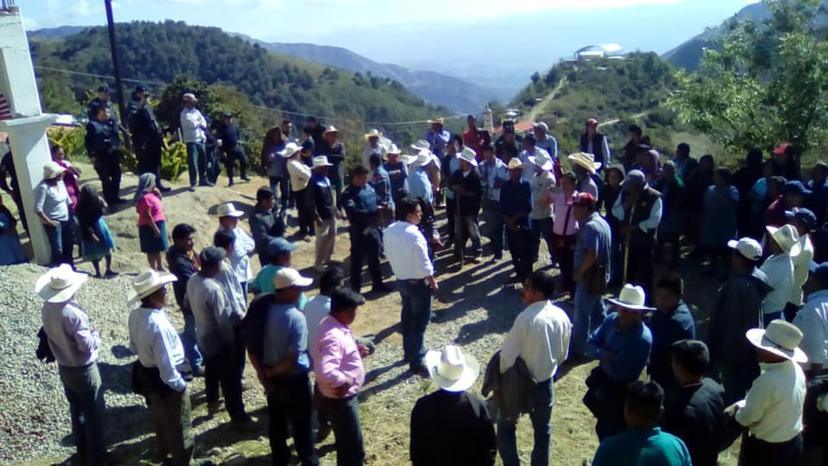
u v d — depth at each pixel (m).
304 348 6.15
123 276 11.33
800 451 5.29
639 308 5.52
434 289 8.27
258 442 7.13
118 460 6.83
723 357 6.75
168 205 13.94
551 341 5.85
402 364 8.77
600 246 8.09
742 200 11.25
